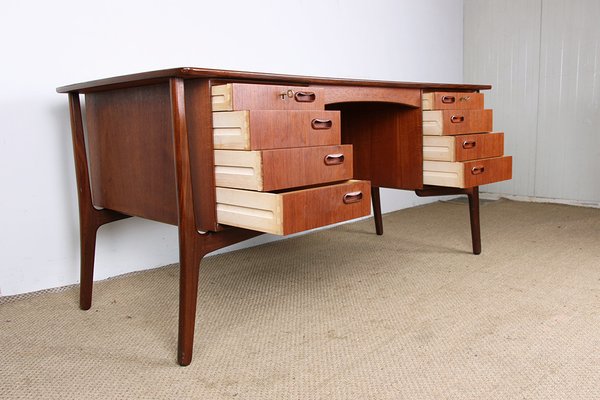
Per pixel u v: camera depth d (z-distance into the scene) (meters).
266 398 1.10
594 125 3.08
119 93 1.47
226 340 1.39
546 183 3.33
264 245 2.43
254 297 1.72
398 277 1.89
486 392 1.09
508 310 1.54
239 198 1.23
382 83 1.68
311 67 2.61
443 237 2.48
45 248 1.83
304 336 1.40
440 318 1.50
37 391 1.15
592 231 2.51
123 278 1.97
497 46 3.45
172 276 1.99
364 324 1.47
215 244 1.32
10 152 1.73
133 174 1.47
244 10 2.29
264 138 1.20
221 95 1.22
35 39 1.73
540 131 3.31
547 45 3.21
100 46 1.88
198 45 2.14
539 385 1.11
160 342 1.40
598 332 1.37
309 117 1.30
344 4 2.74
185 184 1.23
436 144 1.90
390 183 2.06
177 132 1.21
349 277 1.91
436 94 1.89
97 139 1.61
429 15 3.29
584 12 3.04
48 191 1.82
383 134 2.05
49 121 1.80
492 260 2.07
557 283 1.77
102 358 1.31
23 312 1.64
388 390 1.11
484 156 1.98
